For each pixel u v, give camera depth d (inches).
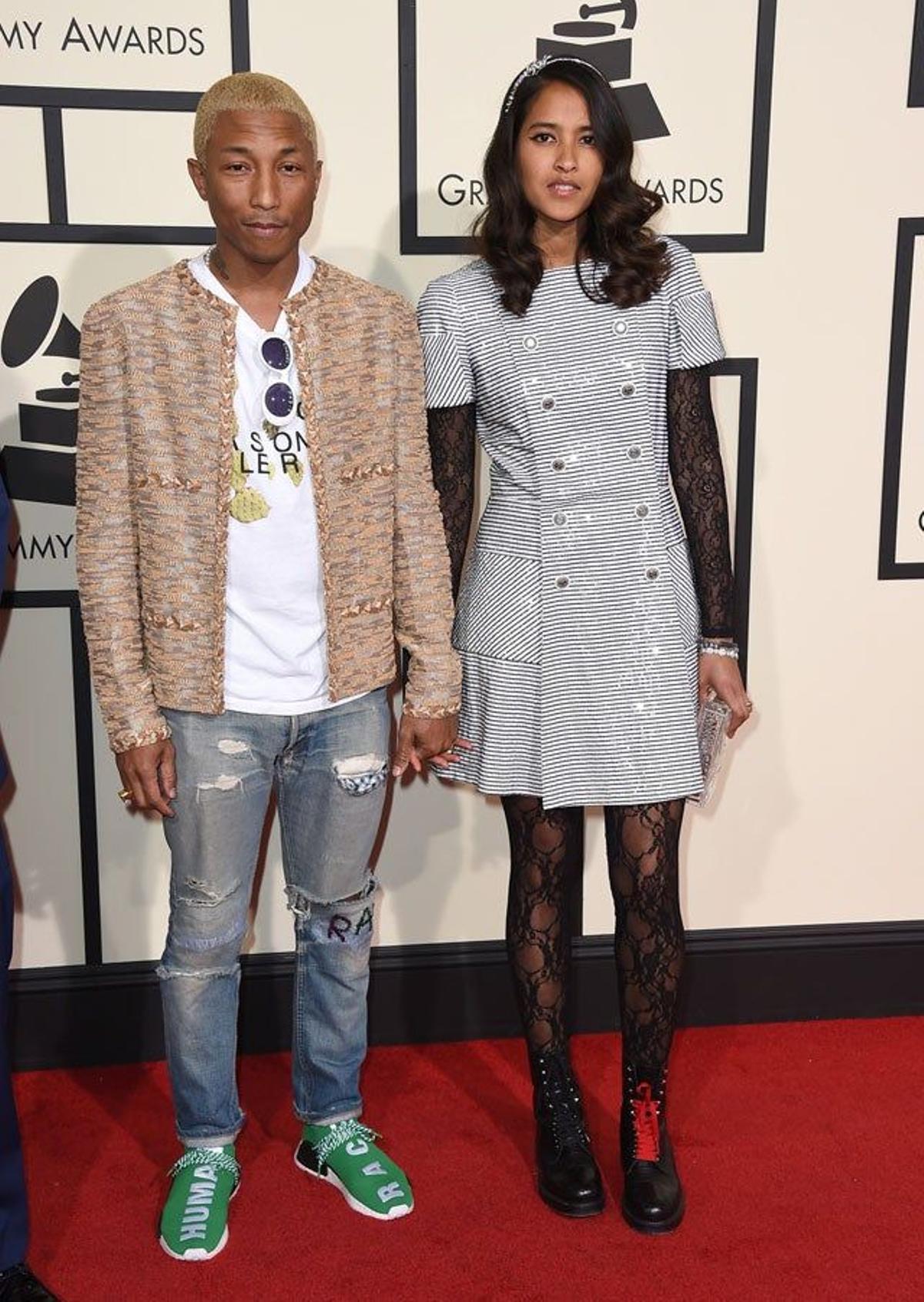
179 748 77.2
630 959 85.0
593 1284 77.7
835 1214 83.7
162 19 90.2
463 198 95.2
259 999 104.3
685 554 83.7
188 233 93.4
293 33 91.3
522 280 79.4
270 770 80.1
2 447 95.0
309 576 76.1
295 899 86.1
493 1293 77.1
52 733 99.4
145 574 75.4
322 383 74.4
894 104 96.1
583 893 106.3
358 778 80.0
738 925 107.5
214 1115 84.4
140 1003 103.5
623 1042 87.0
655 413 80.9
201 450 72.9
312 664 77.7
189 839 78.8
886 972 107.8
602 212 78.7
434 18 92.0
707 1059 102.3
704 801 90.0
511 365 80.4
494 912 106.3
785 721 105.7
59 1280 78.6
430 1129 94.0
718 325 98.6
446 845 104.7
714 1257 79.9
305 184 71.6
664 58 94.0
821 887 107.7
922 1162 89.0
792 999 107.7
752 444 100.6
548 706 82.0
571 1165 84.5
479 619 83.8
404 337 77.6
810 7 94.0
